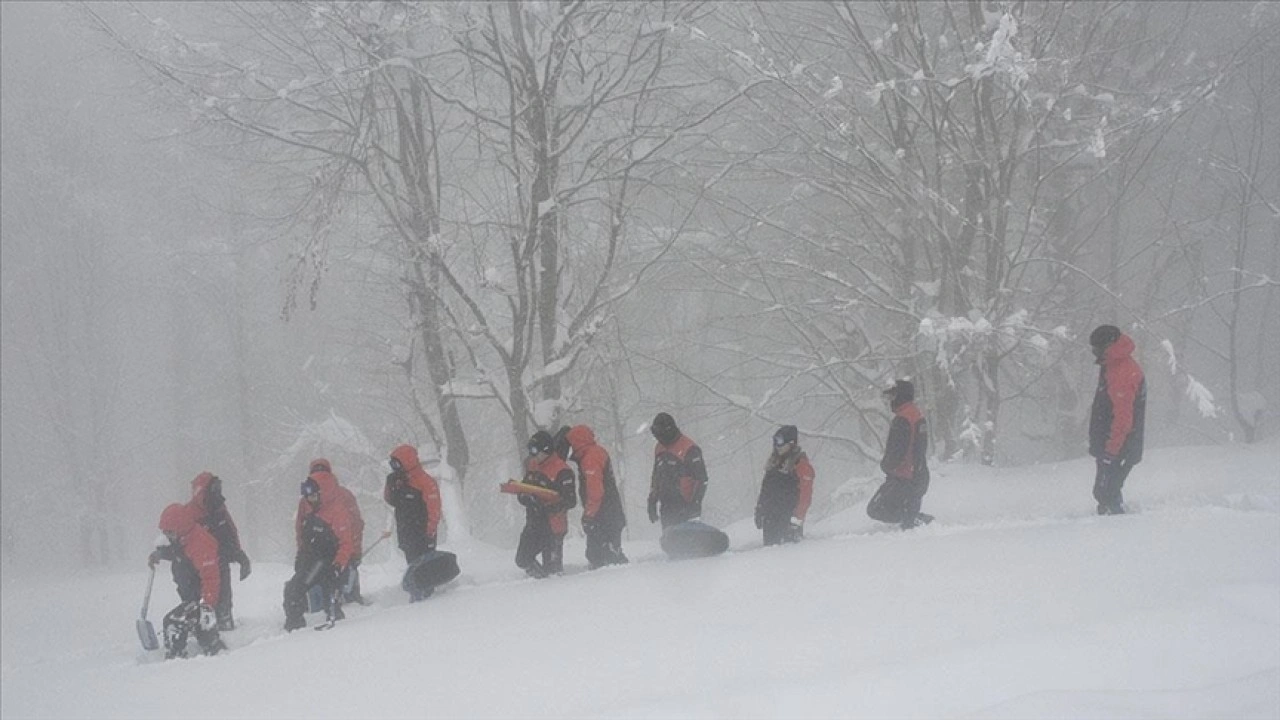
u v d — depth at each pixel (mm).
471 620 7395
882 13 17359
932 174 17422
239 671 7125
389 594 10039
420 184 15094
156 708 6449
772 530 9328
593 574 8688
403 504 9320
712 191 17203
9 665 10719
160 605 13227
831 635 5328
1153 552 6324
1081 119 15742
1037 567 6262
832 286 17891
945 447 15711
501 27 15375
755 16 17109
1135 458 8391
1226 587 5180
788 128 16219
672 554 8867
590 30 14719
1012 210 16422
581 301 17750
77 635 12219
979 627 5129
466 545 12906
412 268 15797
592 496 9312
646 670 5215
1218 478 9789
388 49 14445
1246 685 4008
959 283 15117
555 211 14977
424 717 5090
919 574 6480
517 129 15391
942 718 4070
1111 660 4465
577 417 19797
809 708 4242
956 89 15359
